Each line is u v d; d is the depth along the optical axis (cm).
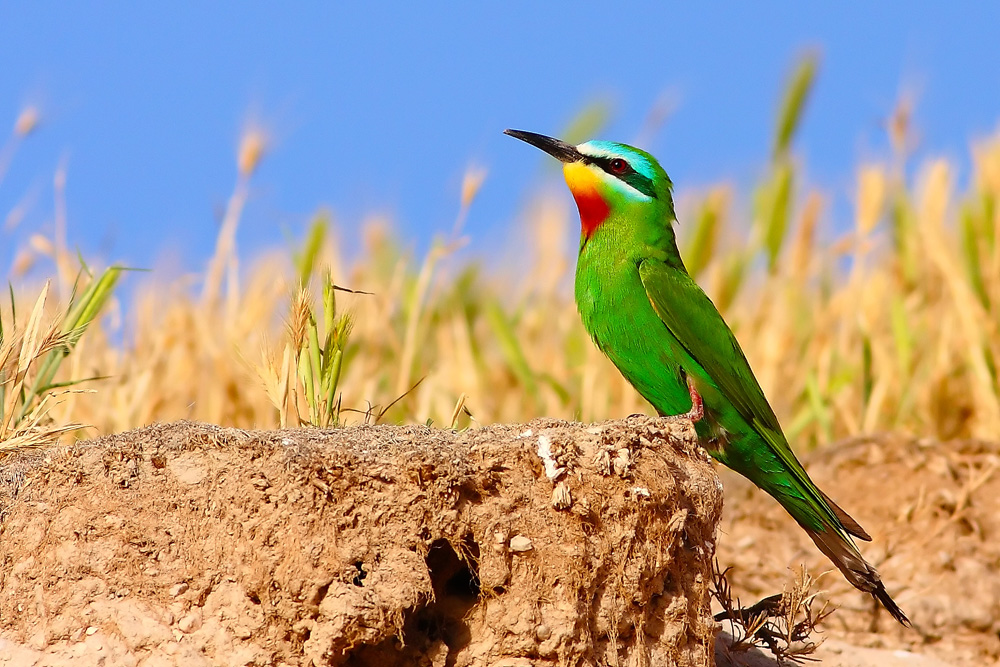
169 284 1575
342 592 730
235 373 1436
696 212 1733
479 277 1842
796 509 1137
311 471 747
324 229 1366
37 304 998
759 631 939
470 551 763
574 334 1836
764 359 1703
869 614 1182
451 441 787
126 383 1381
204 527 757
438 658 756
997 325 1680
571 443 777
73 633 748
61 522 769
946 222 1850
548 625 750
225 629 742
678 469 807
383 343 1670
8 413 979
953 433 1670
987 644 1167
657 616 788
